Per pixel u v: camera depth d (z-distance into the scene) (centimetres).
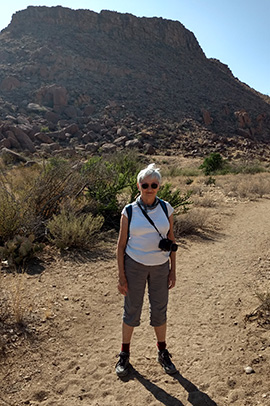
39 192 786
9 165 2455
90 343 380
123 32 12825
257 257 673
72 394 305
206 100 10394
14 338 370
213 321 427
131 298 327
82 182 888
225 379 321
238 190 1546
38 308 434
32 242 651
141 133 6538
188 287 534
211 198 1400
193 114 9169
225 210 1176
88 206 851
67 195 830
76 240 667
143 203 324
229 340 383
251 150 6788
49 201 764
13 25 11844
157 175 316
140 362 349
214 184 1886
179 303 479
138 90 9794
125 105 8656
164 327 340
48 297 466
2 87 8319
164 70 11744
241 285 536
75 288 505
